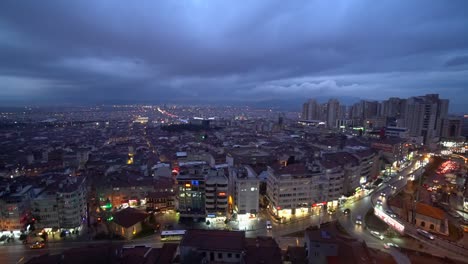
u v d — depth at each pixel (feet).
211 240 304.50
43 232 429.38
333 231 438.81
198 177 489.67
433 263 342.85
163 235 408.87
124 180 590.96
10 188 476.13
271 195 532.73
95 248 312.09
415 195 606.55
